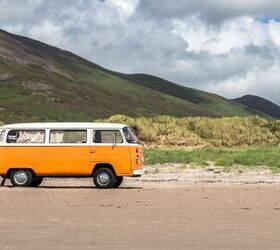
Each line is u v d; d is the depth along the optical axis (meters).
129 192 19.59
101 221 12.77
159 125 52.59
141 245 9.89
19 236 10.81
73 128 21.50
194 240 10.34
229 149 42.72
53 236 10.80
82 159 21.31
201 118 57.53
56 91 167.00
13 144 21.70
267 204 15.91
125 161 21.12
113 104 185.25
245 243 10.03
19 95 153.00
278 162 31.22
